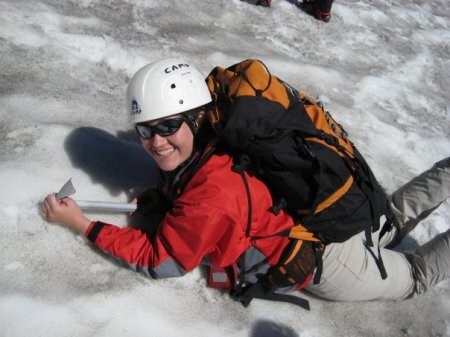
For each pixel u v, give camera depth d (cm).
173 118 185
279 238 202
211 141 191
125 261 205
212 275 217
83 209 224
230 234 186
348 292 228
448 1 711
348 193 190
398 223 265
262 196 190
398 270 238
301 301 230
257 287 218
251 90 186
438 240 240
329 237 201
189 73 195
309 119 192
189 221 183
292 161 179
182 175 200
